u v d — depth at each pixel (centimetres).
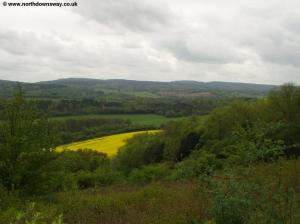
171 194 1295
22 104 1455
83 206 1180
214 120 5228
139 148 6181
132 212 1031
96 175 3331
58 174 1490
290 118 4206
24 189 1386
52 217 988
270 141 671
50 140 1456
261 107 4738
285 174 1046
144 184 2131
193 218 864
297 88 4450
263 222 607
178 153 5759
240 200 593
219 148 4034
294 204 674
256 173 693
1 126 1398
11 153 1381
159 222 895
